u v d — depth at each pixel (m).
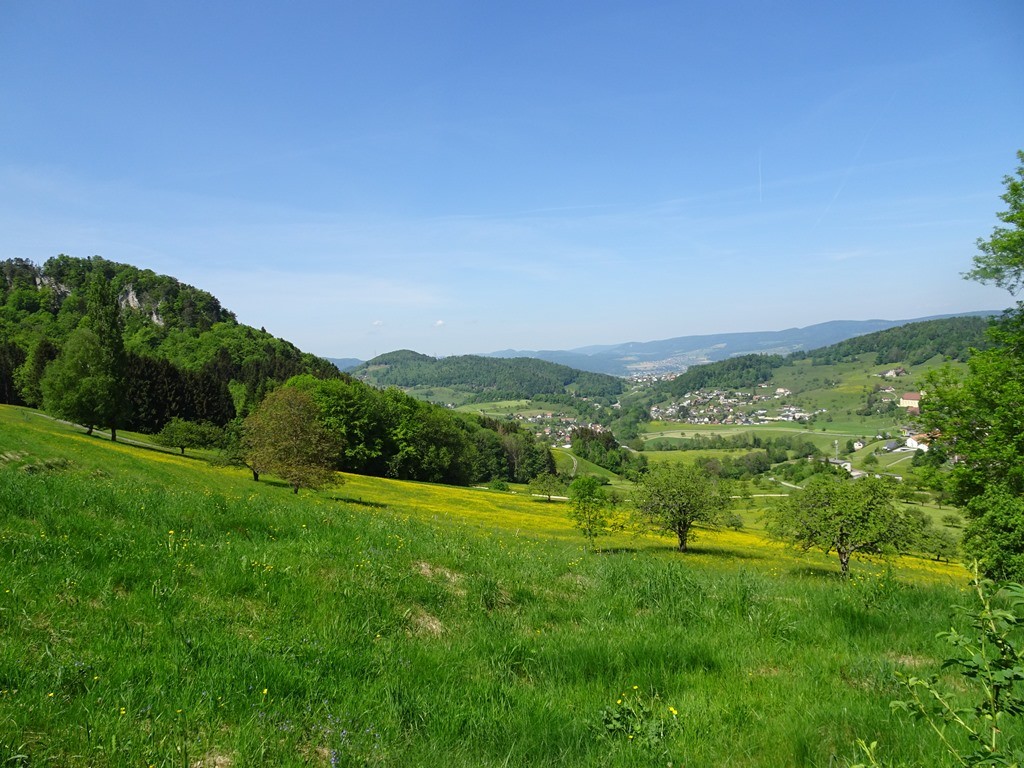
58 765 3.34
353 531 10.36
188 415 89.56
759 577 10.23
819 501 27.70
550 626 7.38
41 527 7.55
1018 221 18.16
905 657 6.52
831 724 4.61
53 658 4.41
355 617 6.46
